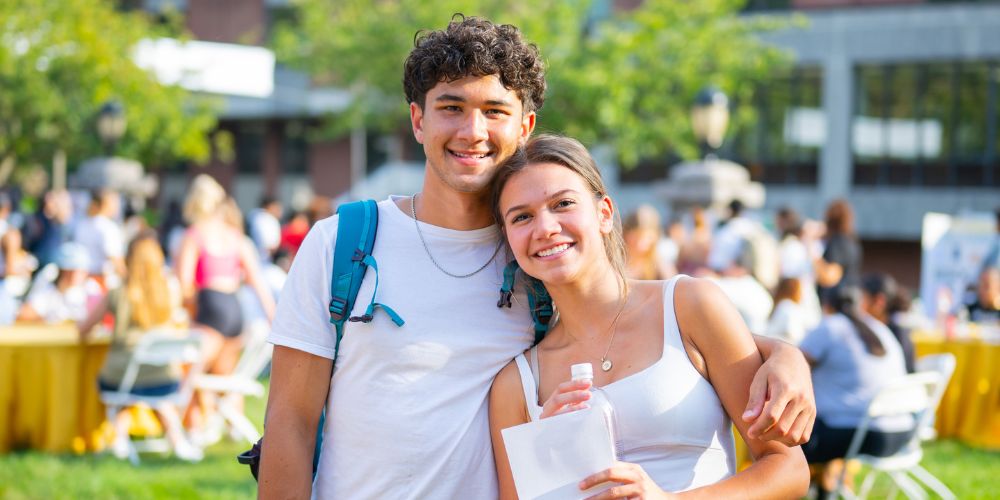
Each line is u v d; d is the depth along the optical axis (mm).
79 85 20078
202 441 7629
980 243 9406
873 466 5891
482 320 2439
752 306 6508
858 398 5871
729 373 2275
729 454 2322
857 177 22344
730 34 18406
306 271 2422
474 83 2379
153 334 7035
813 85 22438
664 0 18266
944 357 6555
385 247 2457
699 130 12656
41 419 7332
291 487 2354
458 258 2465
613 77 17406
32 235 13648
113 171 15047
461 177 2391
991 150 21219
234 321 7500
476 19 2469
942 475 6996
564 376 2373
